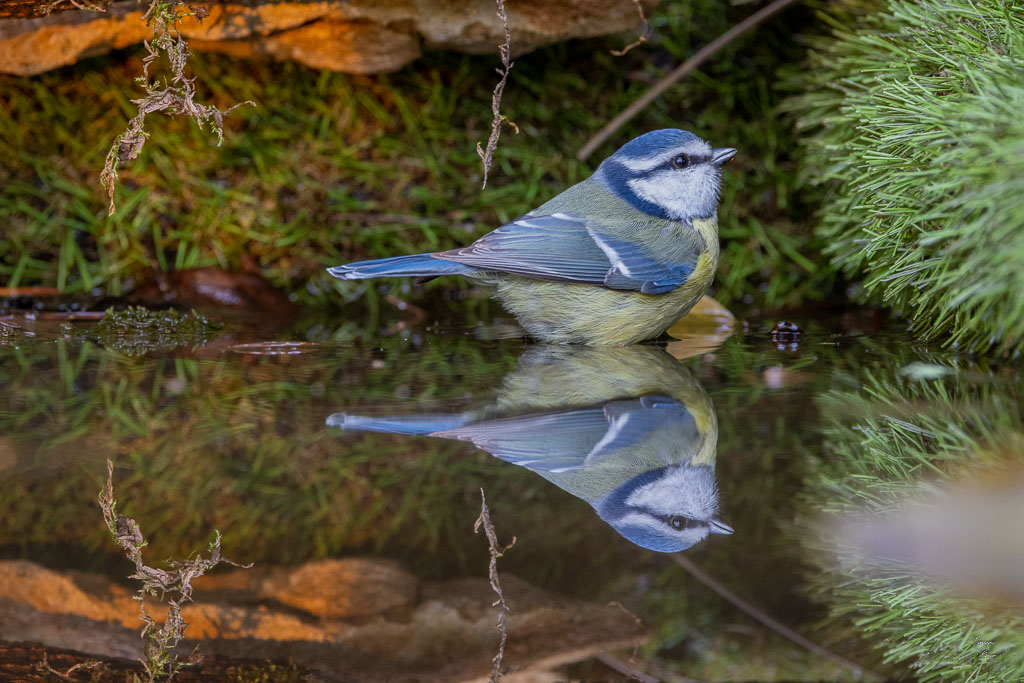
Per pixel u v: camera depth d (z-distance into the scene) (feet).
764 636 10.93
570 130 32.01
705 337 26.84
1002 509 13.53
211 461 16.14
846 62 25.86
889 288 21.99
